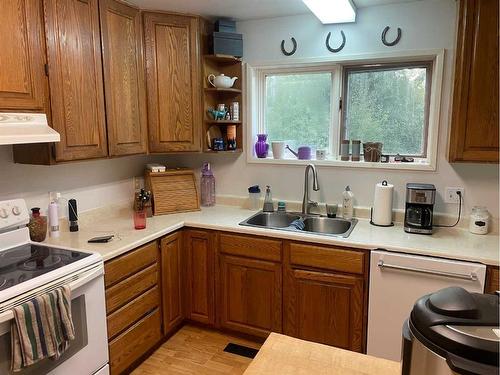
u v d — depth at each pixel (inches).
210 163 124.8
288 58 109.5
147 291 91.0
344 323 89.0
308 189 112.6
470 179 94.3
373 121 107.3
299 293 92.8
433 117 96.0
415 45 95.6
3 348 55.4
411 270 79.2
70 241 84.7
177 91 106.1
